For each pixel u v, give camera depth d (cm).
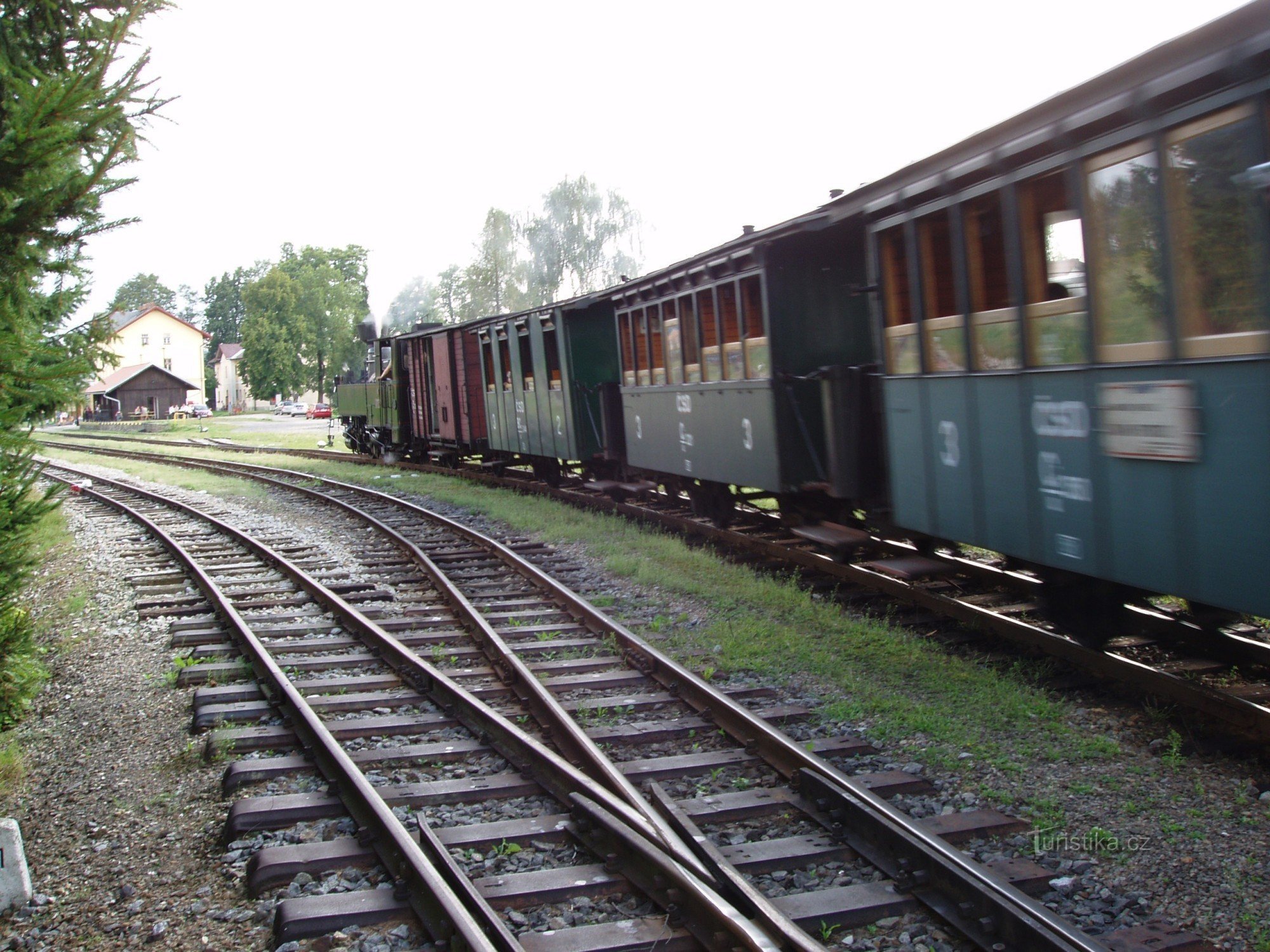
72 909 432
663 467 1321
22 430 649
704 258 1113
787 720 587
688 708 620
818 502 1055
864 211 808
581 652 764
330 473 2431
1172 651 659
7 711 691
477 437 2159
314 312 8638
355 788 485
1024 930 335
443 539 1332
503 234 5828
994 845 423
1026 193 610
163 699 708
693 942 360
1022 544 640
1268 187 435
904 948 353
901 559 839
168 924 407
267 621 913
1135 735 535
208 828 491
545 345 1691
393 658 756
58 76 445
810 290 988
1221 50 451
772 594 877
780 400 981
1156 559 524
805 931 360
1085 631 652
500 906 392
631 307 1405
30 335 521
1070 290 578
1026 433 627
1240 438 464
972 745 532
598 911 391
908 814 458
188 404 8850
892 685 641
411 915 390
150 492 2153
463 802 498
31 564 672
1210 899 374
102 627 952
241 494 2064
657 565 1045
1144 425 522
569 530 1320
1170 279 498
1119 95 516
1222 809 443
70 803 550
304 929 381
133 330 9469
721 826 454
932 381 736
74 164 468
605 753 548
